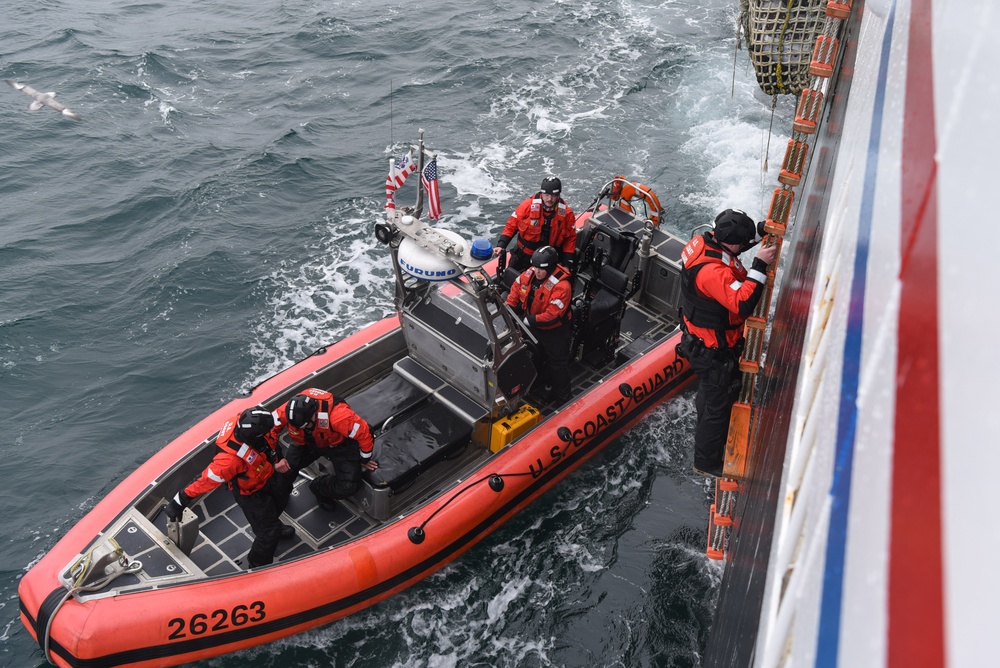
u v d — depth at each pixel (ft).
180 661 19.03
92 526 20.25
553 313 22.08
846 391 4.73
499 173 38.83
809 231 14.69
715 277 15.71
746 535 12.66
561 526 23.34
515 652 20.30
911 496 3.11
